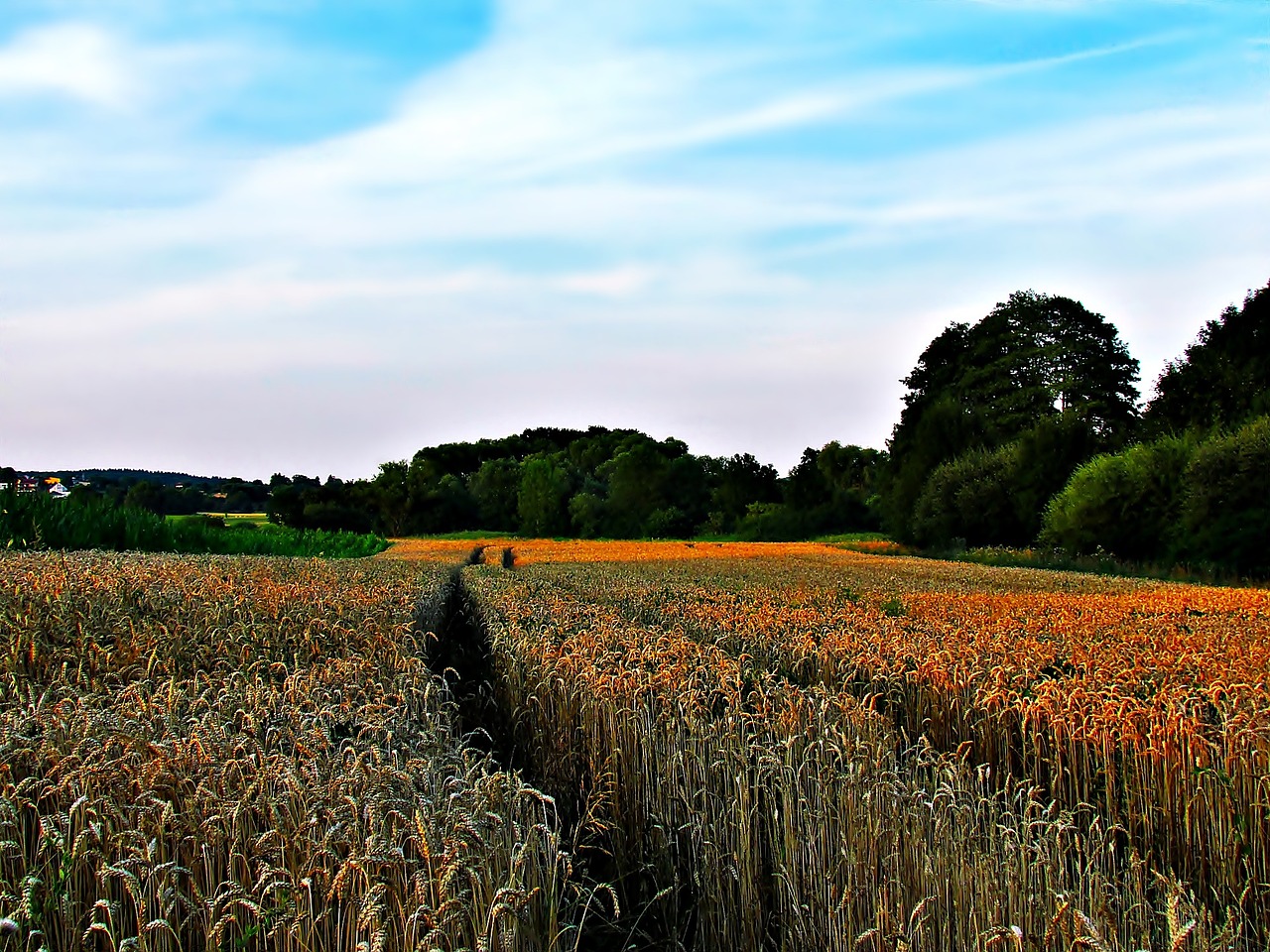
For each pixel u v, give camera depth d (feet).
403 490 319.06
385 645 29.14
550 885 14.26
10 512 77.66
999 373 213.05
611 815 23.61
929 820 17.61
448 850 12.51
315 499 275.59
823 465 349.61
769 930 19.54
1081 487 135.64
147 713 17.46
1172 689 26.45
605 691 25.73
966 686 28.53
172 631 28.43
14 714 17.78
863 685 31.48
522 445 440.45
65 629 26.89
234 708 19.06
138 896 11.89
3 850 13.20
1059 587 79.97
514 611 44.24
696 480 313.94
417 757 15.80
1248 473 107.65
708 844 19.15
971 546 174.09
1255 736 21.77
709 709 25.41
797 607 53.21
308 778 14.33
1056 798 22.94
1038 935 15.19
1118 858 21.62
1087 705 25.13
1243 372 145.48
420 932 12.36
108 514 90.79
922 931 15.98
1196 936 15.28
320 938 12.93
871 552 190.39
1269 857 20.13
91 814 13.88
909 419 235.40
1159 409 161.48
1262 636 40.32
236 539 118.62
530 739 29.25
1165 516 123.03
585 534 297.94
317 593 41.32
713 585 75.92
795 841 19.21
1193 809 21.44
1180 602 60.08
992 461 175.52
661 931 19.40
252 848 13.94
